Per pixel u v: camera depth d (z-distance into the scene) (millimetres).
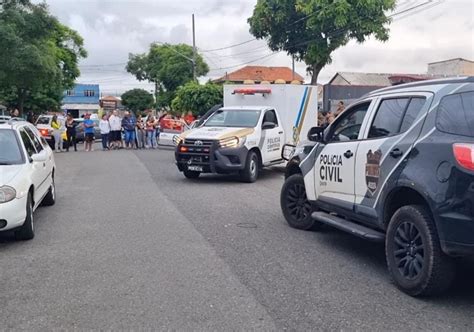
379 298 5176
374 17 24797
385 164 5648
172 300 5090
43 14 22234
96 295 5234
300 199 8109
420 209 5125
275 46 27922
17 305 4996
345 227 6469
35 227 8250
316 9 25172
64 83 44656
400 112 5773
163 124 24062
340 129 7012
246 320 4621
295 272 5980
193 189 12148
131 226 8258
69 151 24531
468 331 4430
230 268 6102
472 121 4727
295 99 16672
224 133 13070
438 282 4941
